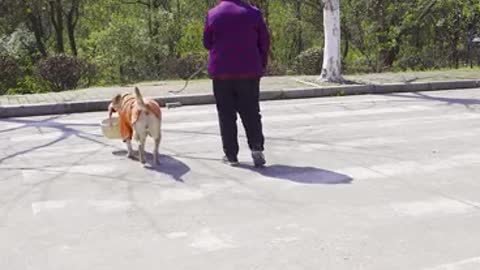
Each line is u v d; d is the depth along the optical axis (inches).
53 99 470.6
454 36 1037.2
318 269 171.2
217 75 271.3
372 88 534.0
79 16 1280.8
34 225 207.3
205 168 278.7
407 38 1101.7
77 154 309.1
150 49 967.0
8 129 385.1
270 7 1173.1
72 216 215.6
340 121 393.7
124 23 986.7
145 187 249.8
